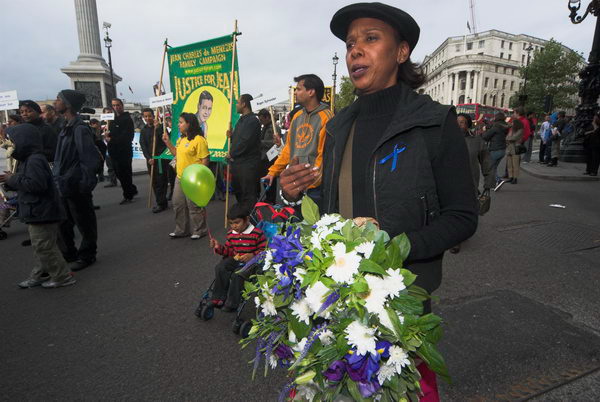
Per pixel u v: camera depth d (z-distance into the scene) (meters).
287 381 2.25
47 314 3.19
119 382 2.28
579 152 12.73
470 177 1.05
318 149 3.42
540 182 9.23
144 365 2.44
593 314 2.85
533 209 6.27
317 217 1.08
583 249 4.26
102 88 21.11
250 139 5.45
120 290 3.62
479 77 75.06
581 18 11.82
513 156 8.91
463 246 4.45
